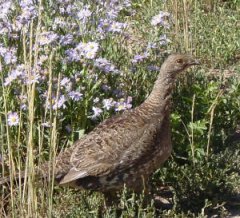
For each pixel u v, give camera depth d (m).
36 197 8.30
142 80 11.33
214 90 12.04
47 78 9.96
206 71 13.78
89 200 9.44
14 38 10.35
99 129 9.27
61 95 9.79
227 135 11.48
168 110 9.49
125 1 12.36
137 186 9.38
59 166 9.03
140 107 9.45
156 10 15.67
